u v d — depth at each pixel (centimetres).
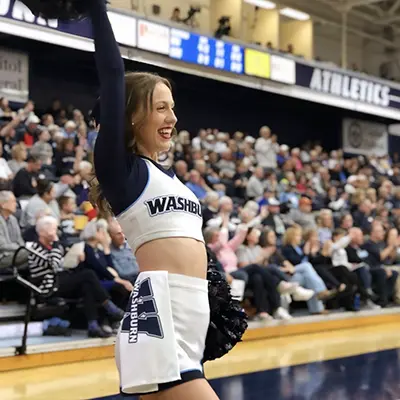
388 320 1029
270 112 1708
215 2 1606
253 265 852
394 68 2125
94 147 191
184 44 1144
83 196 871
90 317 679
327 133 1806
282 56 1335
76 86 1353
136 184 193
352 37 2120
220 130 1611
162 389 186
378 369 638
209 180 1139
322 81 1416
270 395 523
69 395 505
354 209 1269
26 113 1001
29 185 833
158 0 1473
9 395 504
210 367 643
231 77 1251
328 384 567
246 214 900
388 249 1077
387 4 2052
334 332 915
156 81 204
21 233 739
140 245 194
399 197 1433
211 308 206
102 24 187
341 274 966
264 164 1367
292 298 930
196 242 197
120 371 188
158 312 187
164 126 204
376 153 1859
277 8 1798
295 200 1227
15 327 682
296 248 941
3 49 1165
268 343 808
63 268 696
